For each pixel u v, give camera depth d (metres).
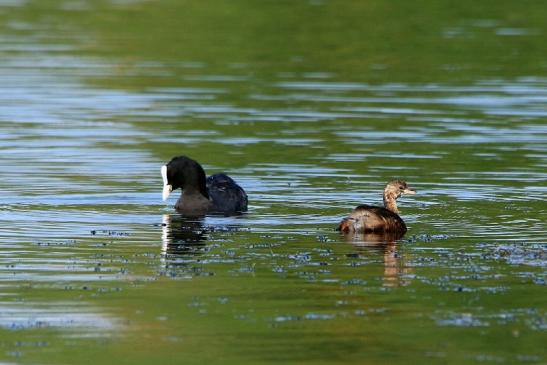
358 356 11.60
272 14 43.75
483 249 15.88
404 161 22.61
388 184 18.08
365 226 16.77
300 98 29.75
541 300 13.41
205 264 15.06
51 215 18.14
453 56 35.97
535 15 43.06
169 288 13.90
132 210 18.72
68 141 24.55
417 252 15.72
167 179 18.91
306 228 17.36
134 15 43.81
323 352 11.72
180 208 18.75
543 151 23.64
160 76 32.78
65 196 19.59
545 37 38.78
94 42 38.31
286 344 11.95
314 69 34.06
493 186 20.44
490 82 31.98
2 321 12.61
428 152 23.50
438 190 20.14
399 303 13.33
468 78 32.59
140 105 28.81
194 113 27.84
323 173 21.56
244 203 19.16
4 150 23.50
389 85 31.61
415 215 18.22
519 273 14.60
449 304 13.27
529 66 34.34
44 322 12.59
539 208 18.70
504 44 37.78
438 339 12.10
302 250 15.84
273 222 17.81
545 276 14.45
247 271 14.71
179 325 12.52
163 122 26.75
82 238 16.56
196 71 33.66
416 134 25.31
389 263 15.09
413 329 12.42
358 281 14.22
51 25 41.69
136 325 12.52
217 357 11.55
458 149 23.81
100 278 14.33
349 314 12.91
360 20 42.47
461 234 16.86
